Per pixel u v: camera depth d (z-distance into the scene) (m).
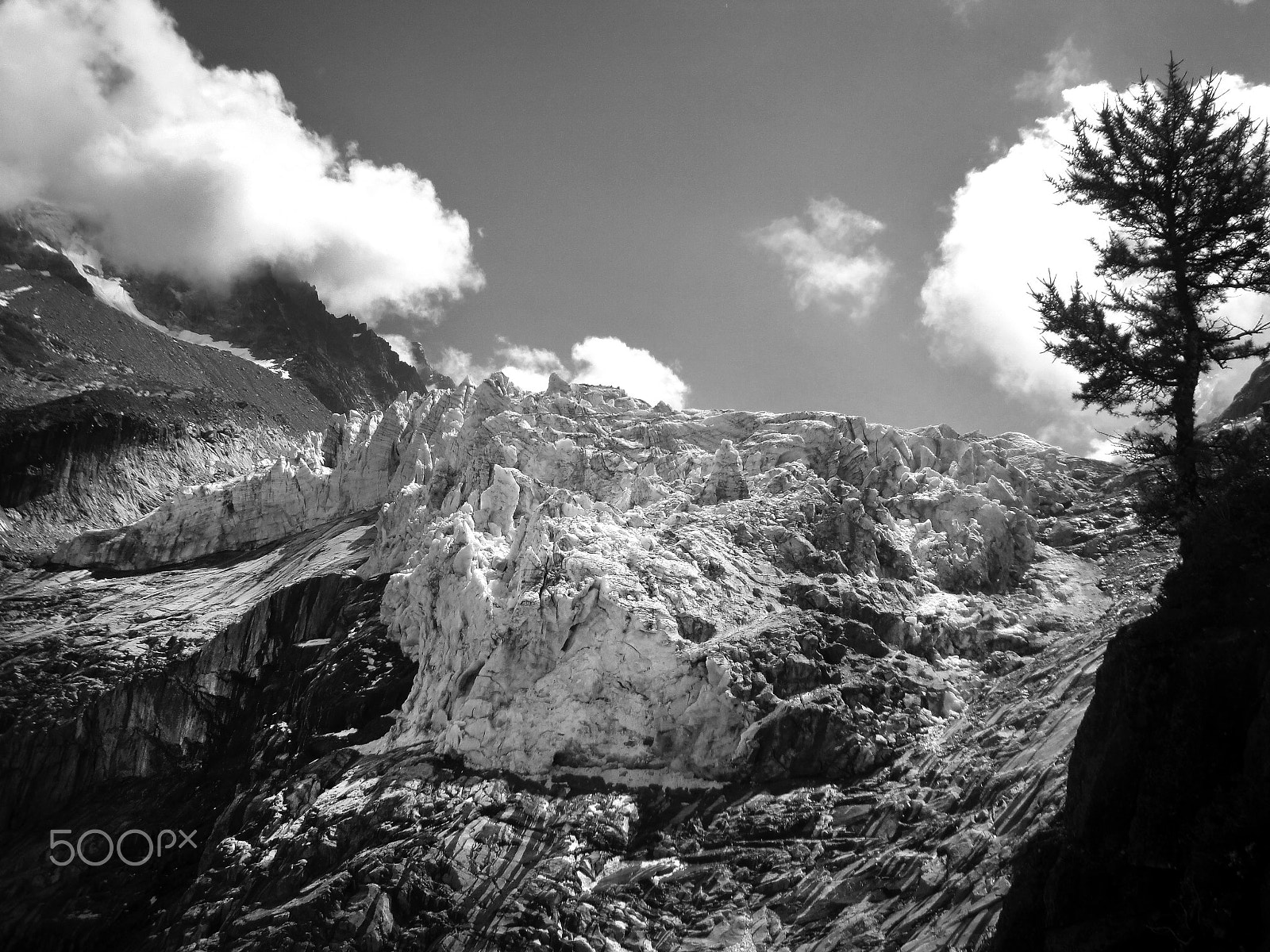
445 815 44.50
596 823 42.81
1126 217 35.84
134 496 110.44
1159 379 35.06
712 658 45.88
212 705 66.81
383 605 61.75
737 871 39.75
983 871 34.72
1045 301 37.00
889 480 60.91
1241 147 34.53
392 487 81.06
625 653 47.16
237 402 138.62
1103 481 64.69
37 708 69.06
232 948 41.66
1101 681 31.17
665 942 37.84
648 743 45.38
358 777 49.03
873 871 37.41
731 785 43.62
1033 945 29.25
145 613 78.19
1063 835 30.38
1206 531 30.95
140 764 65.56
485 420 70.06
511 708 47.66
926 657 49.28
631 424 72.06
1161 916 26.50
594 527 54.38
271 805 51.09
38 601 84.31
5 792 65.25
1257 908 24.89
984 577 55.19
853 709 44.94
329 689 58.00
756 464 62.88
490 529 59.28
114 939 53.19
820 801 41.81
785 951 35.94
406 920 40.72
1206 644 28.67
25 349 138.50
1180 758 27.67
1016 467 64.44
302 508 86.50
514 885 41.00
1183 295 35.09
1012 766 39.31
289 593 69.19
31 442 109.56
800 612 49.41
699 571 51.47
